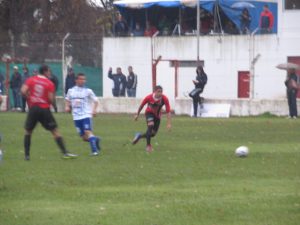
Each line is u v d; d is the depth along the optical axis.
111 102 82.06
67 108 40.78
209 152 41.34
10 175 32.53
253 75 76.56
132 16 99.75
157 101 41.91
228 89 88.50
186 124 63.12
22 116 71.94
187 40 90.81
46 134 52.88
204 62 89.88
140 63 93.50
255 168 34.62
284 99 75.06
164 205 25.41
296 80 72.00
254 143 46.81
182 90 91.12
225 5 92.25
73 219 23.30
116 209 24.83
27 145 38.09
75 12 113.94
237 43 87.69
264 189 28.64
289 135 52.50
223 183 30.25
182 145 45.41
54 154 40.59
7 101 83.75
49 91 38.00
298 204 25.38
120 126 60.97
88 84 91.69
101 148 43.41
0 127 58.94
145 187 29.44
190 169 34.34
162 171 33.72
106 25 116.06
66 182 30.69
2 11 112.88
